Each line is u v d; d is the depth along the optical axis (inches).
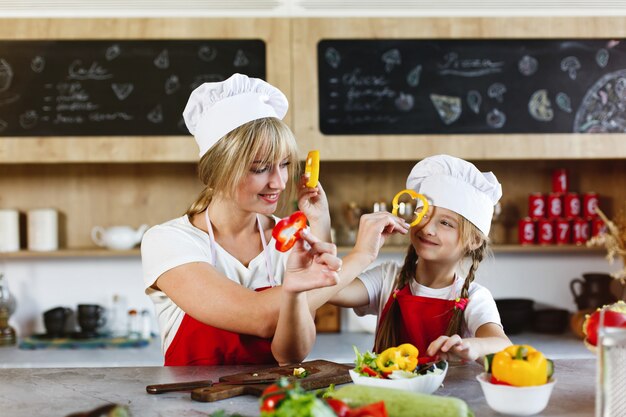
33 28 121.8
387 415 42.9
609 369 43.1
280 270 71.3
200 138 67.7
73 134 122.0
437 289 74.1
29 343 122.6
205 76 123.2
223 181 64.2
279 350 61.4
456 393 52.9
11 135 121.7
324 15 122.9
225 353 67.4
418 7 123.3
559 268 139.5
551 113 125.0
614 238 121.3
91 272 135.9
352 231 133.0
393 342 73.8
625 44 125.8
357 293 78.0
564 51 125.5
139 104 122.8
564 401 50.3
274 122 64.5
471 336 71.6
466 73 124.6
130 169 135.8
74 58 123.0
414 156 122.3
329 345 121.1
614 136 124.8
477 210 70.6
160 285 65.2
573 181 139.7
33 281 135.1
